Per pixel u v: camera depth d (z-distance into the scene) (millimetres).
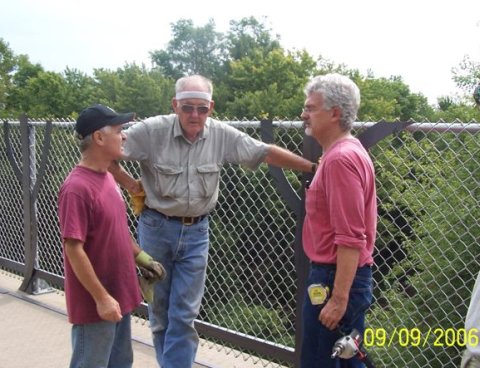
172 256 2926
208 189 2846
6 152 5195
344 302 2018
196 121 2684
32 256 4922
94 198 2230
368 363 2150
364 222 2053
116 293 2363
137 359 3590
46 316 4352
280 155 2799
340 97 2104
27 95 38125
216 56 51844
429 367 2900
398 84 29484
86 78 41031
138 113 35125
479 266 2633
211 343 3832
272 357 3248
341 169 1983
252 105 27500
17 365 3475
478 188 2502
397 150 2623
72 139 4637
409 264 2809
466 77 17734
